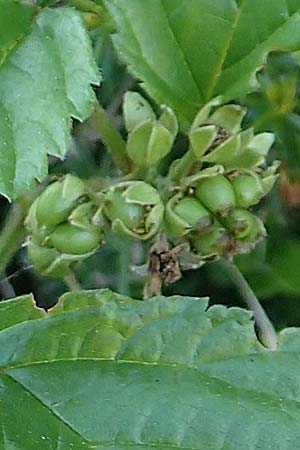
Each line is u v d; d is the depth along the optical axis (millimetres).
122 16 243
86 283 296
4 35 229
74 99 227
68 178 235
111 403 223
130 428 221
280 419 222
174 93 246
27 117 227
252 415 222
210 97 247
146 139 235
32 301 227
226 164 239
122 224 234
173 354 228
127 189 234
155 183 239
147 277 250
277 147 293
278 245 297
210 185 237
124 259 275
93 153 288
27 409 223
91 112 227
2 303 226
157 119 245
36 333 228
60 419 222
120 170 245
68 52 229
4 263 246
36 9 230
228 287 300
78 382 225
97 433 220
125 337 228
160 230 239
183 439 220
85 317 228
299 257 296
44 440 220
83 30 229
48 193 235
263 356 229
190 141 237
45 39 229
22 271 300
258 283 298
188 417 222
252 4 245
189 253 242
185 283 302
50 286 304
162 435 220
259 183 239
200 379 226
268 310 301
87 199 236
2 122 226
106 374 226
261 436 220
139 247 273
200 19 245
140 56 244
